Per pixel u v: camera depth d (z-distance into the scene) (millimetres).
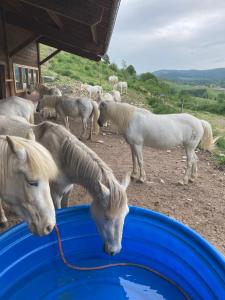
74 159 2102
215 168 4992
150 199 3633
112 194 1812
